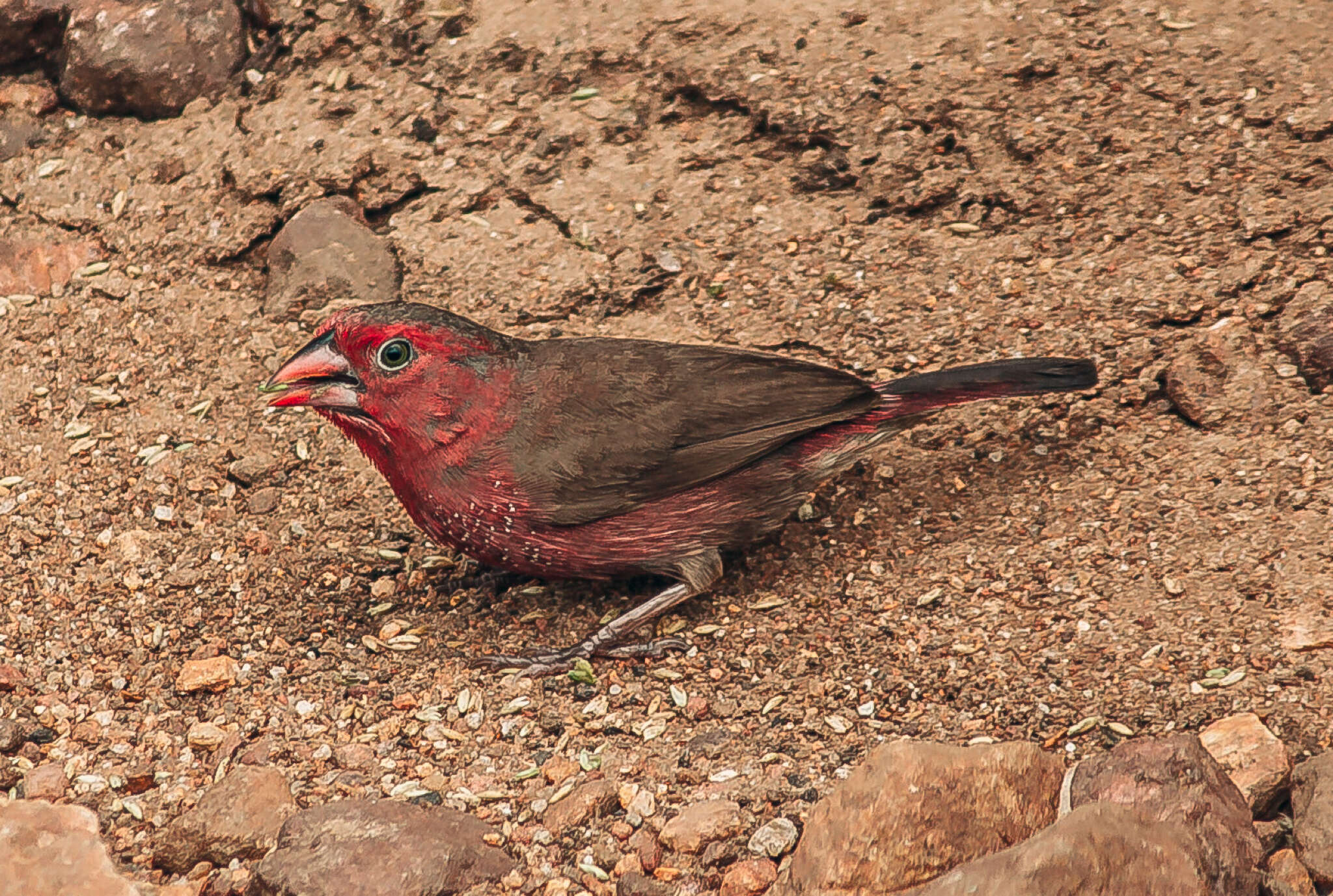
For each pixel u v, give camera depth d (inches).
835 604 378.3
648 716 352.2
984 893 255.4
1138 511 384.2
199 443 439.2
